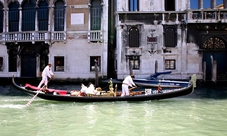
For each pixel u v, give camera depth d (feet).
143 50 76.33
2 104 45.11
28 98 52.21
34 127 30.68
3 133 28.35
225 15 73.15
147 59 76.38
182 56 75.92
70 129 29.78
